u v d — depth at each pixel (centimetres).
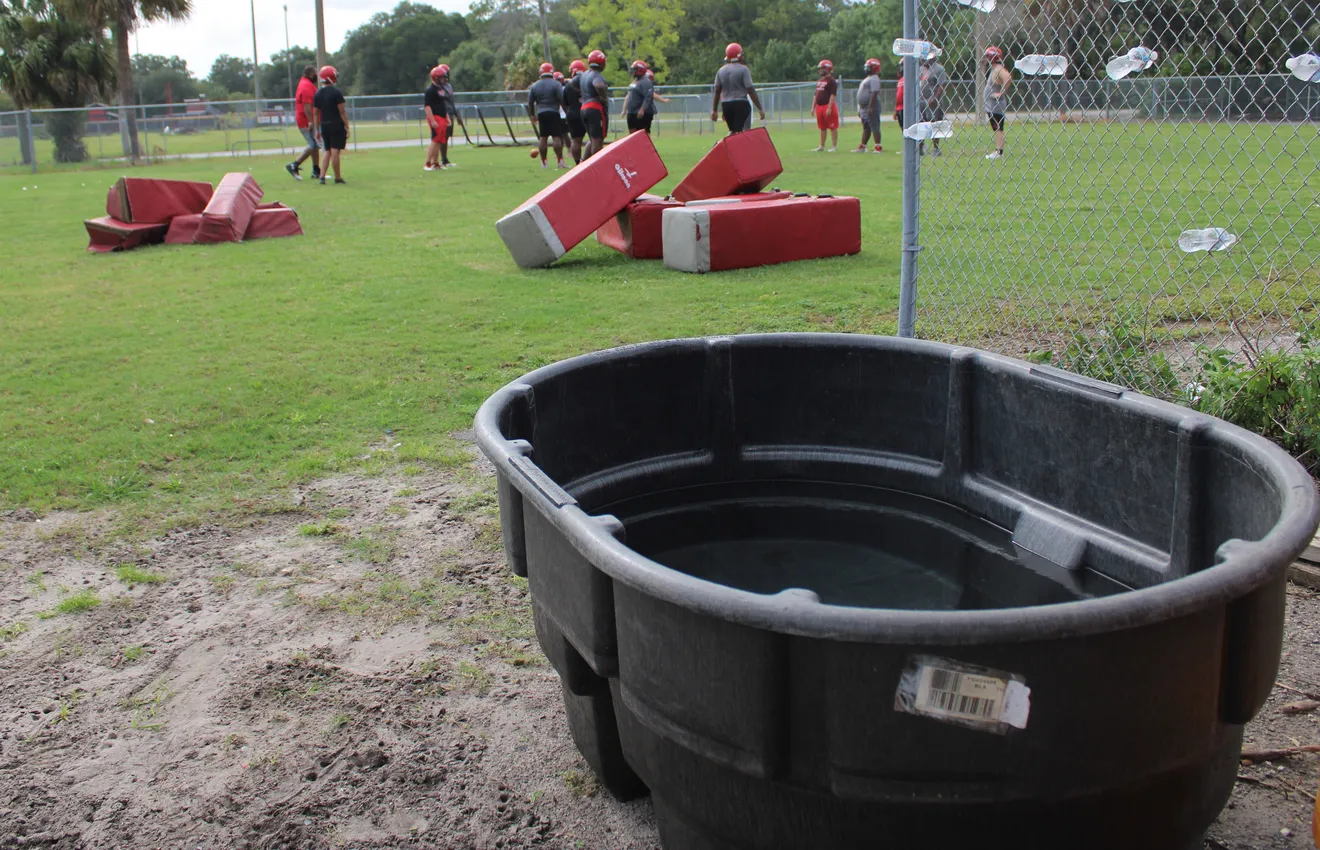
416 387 593
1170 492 257
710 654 172
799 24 7456
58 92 3225
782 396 348
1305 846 228
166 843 246
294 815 254
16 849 245
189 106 3033
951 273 812
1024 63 543
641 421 337
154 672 319
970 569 312
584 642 209
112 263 1042
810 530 340
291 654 327
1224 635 168
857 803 170
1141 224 958
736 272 886
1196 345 516
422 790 262
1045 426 295
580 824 248
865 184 1462
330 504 442
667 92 3300
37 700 306
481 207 1405
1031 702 155
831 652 158
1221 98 528
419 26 9081
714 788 187
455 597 361
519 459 231
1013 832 169
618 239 1005
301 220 1313
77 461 490
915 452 337
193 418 548
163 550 401
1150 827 176
